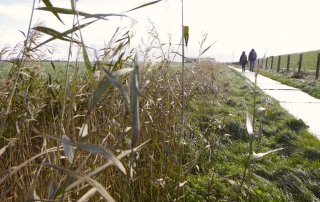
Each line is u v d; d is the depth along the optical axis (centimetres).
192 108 628
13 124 266
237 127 579
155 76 366
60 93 344
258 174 403
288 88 1320
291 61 4050
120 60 243
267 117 682
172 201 261
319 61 1483
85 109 285
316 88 1166
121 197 271
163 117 332
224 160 430
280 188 360
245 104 830
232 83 1455
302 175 387
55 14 152
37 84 342
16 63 238
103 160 244
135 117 101
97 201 235
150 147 322
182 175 304
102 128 286
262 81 1669
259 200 321
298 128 606
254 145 507
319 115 739
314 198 336
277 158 454
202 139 437
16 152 263
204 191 328
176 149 300
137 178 280
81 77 295
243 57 2503
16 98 300
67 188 126
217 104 770
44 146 203
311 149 468
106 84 120
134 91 104
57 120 285
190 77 539
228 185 353
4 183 239
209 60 795
